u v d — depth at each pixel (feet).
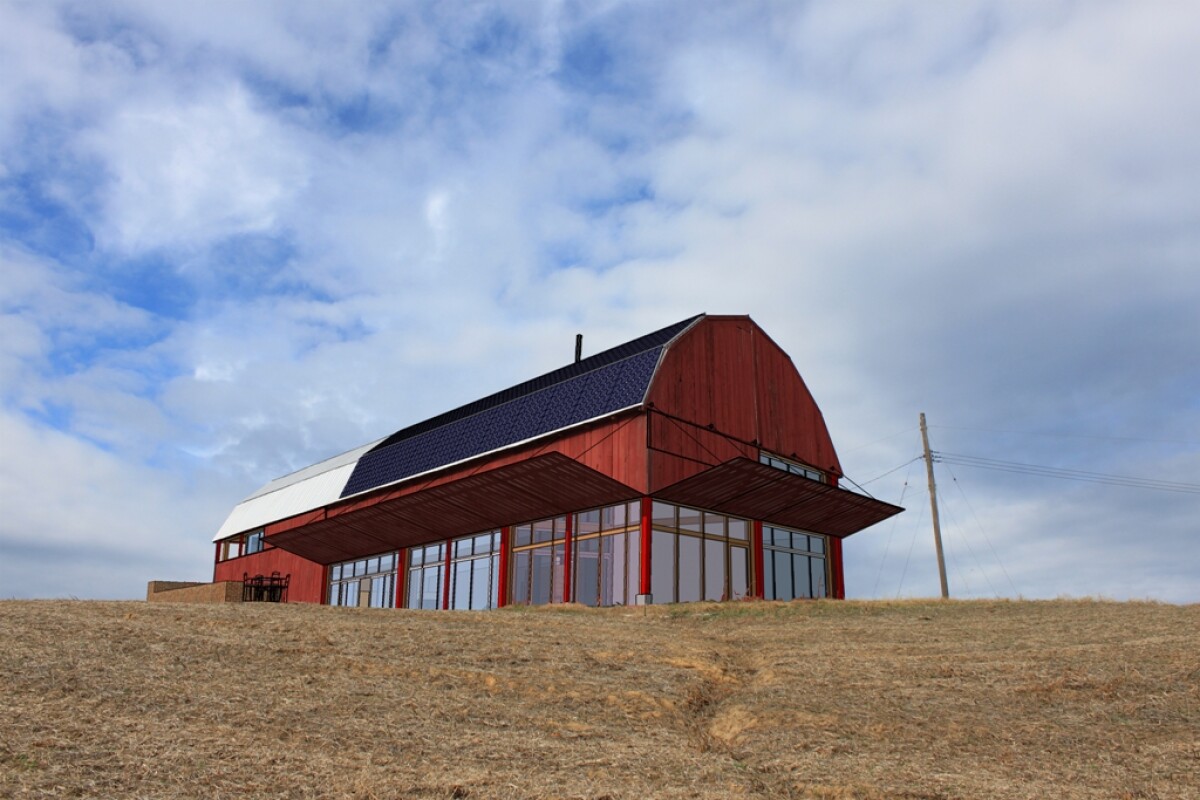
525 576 130.93
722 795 37.83
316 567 178.70
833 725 49.21
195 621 67.00
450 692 52.29
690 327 127.24
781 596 135.23
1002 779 40.60
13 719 39.01
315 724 43.57
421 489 132.67
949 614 90.74
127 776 34.22
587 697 53.62
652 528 115.34
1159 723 47.55
